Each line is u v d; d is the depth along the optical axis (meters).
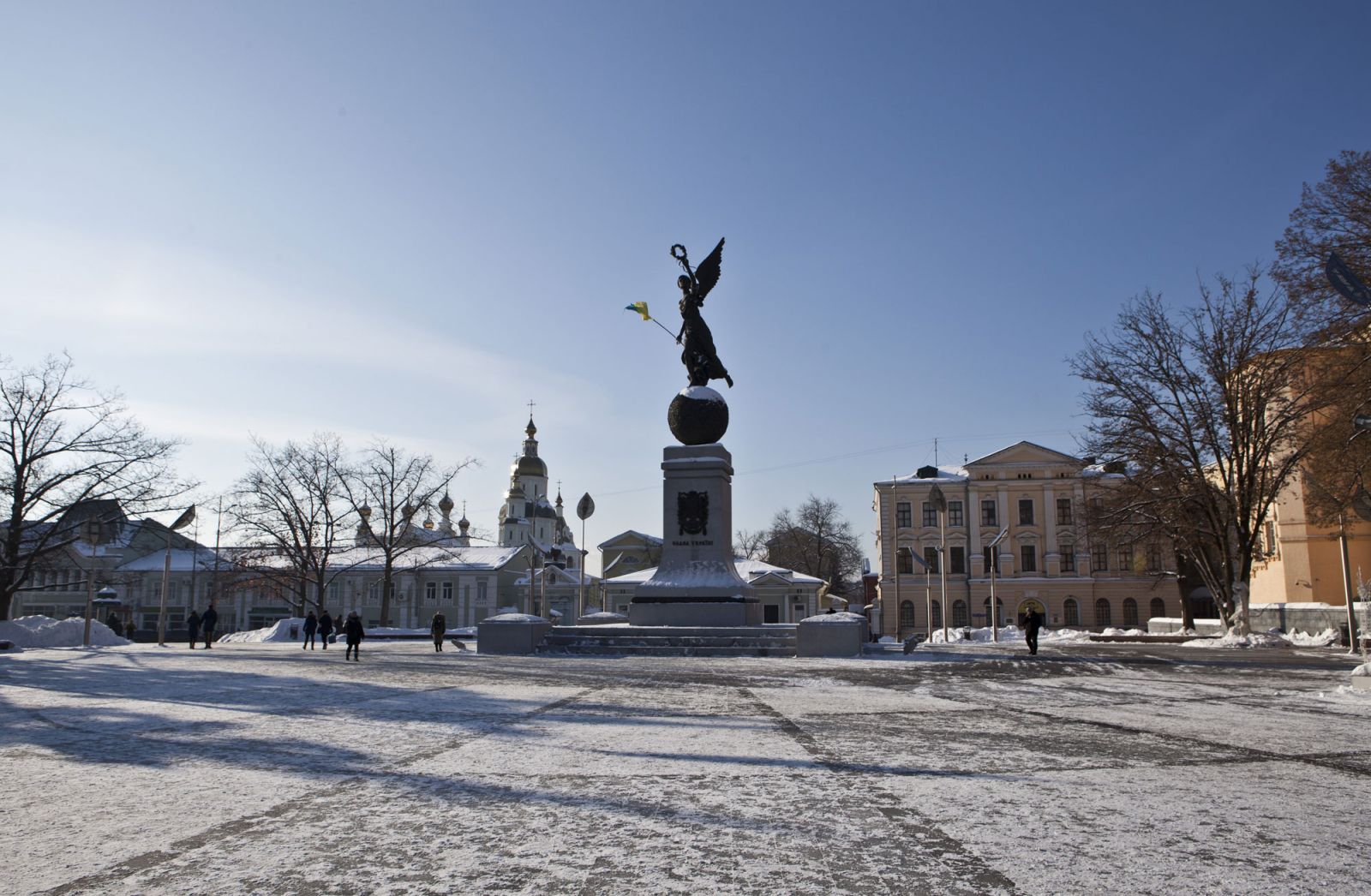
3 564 43.25
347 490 60.81
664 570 29.89
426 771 7.92
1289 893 4.70
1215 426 39.03
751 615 29.78
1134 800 6.83
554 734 10.13
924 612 75.81
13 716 11.88
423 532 73.19
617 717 11.73
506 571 96.12
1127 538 43.56
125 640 43.62
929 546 76.56
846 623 25.56
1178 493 39.47
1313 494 34.22
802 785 7.33
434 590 93.50
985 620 74.56
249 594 91.44
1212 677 19.84
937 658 25.89
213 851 5.43
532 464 126.19
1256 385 38.59
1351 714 12.67
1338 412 32.81
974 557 75.38
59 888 4.73
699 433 30.78
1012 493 75.81
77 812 6.41
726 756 8.70
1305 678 19.45
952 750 9.19
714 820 6.20
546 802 6.73
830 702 13.91
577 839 5.71
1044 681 18.36
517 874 4.99
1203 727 11.05
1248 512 38.72
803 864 5.17
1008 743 9.67
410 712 12.25
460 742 9.56
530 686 16.33
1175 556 51.59
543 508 124.69
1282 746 9.50
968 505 76.25
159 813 6.38
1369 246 28.34
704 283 32.91
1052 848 5.52
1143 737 10.18
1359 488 30.47
